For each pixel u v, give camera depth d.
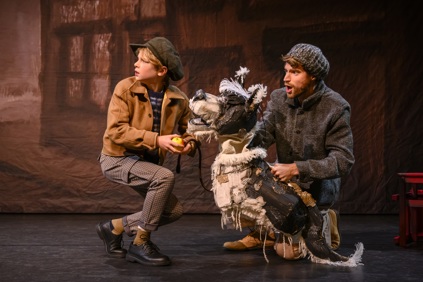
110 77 4.74
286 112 2.94
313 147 2.82
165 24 4.75
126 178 2.68
